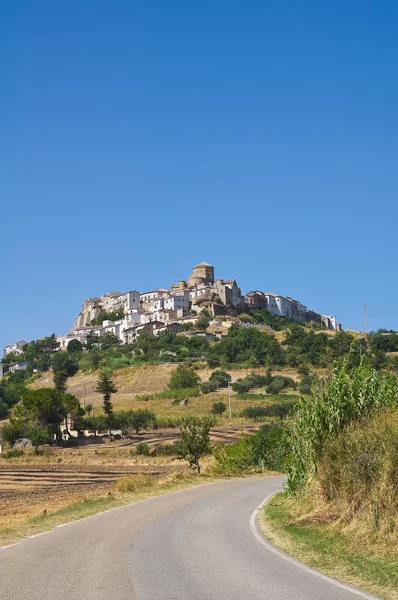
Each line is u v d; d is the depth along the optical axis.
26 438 92.31
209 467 48.19
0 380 187.25
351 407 19.59
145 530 16.58
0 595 8.91
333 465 17.27
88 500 27.42
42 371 182.75
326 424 19.56
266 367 148.62
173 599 8.67
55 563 11.65
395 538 13.20
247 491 29.52
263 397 121.12
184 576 10.38
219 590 9.29
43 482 51.09
